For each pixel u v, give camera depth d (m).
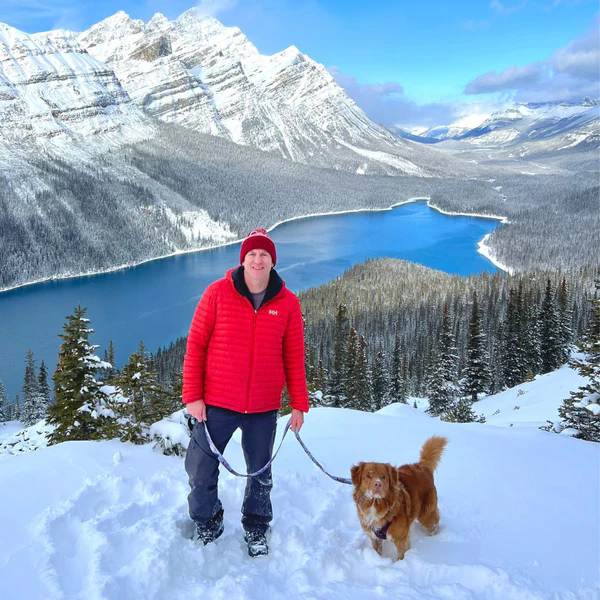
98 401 14.85
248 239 3.77
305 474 5.62
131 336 103.12
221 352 3.86
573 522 4.52
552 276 119.44
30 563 3.46
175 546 3.73
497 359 54.84
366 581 3.63
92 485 4.78
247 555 3.93
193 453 3.97
